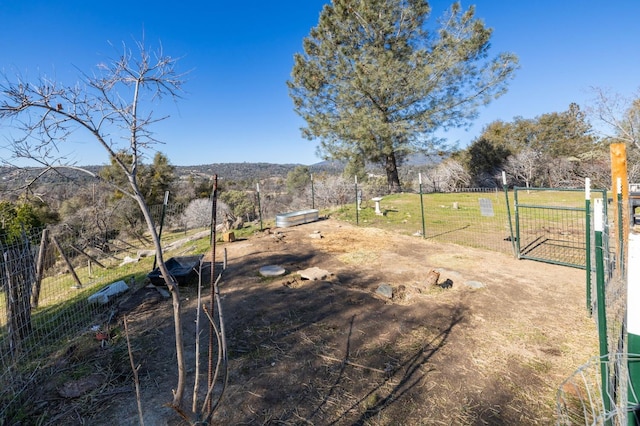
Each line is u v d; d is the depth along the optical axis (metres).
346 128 14.59
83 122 1.52
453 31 13.80
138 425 2.12
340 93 14.88
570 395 2.30
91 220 9.05
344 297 4.19
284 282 4.76
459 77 14.04
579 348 2.93
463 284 4.57
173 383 2.54
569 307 3.80
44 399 2.38
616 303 2.46
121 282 4.76
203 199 19.39
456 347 2.97
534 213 10.81
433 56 13.80
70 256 7.04
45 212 8.38
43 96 1.42
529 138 24.59
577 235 7.65
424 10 14.17
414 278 4.89
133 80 1.62
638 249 1.37
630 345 1.42
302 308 3.87
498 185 21.28
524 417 2.13
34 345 3.17
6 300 2.97
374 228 9.00
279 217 9.45
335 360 2.80
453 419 2.12
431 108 14.62
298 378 2.57
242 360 2.82
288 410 2.23
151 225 1.58
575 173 20.12
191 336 3.26
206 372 2.67
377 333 3.25
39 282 4.43
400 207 12.55
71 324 3.64
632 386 1.38
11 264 3.08
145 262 7.37
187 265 5.28
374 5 14.03
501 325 3.38
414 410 2.21
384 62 13.62
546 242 7.09
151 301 4.16
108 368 2.74
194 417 1.58
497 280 4.74
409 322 3.47
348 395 2.37
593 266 3.93
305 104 16.12
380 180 20.94
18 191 1.55
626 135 14.70
